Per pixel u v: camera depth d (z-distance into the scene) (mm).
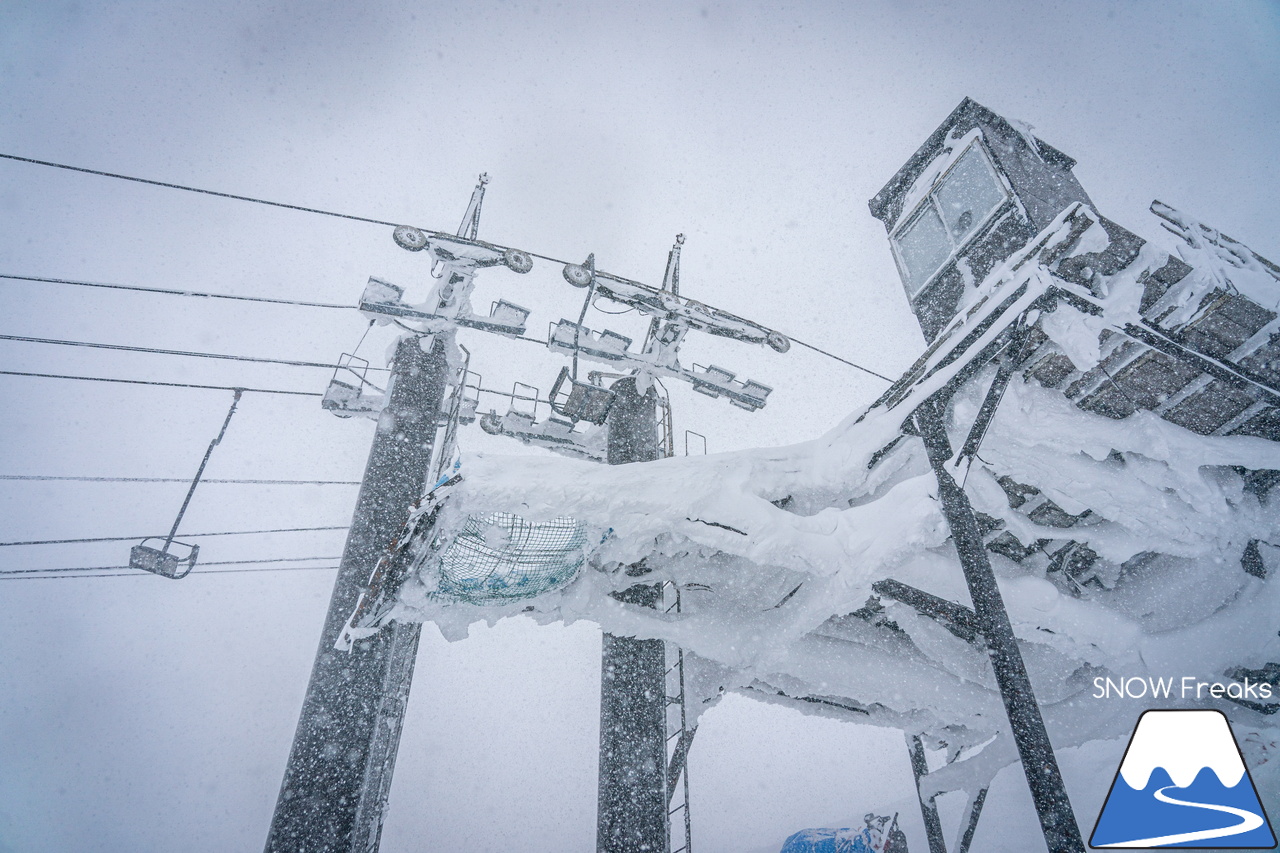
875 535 6086
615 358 9719
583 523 5895
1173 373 6203
